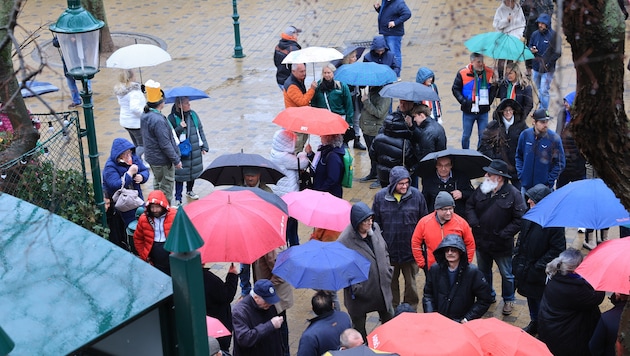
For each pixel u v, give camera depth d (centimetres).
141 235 1483
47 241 626
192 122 2084
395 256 1553
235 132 2598
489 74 2209
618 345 899
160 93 1973
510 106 1889
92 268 591
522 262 1492
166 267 1473
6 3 1075
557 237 1452
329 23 3641
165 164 2011
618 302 1261
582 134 794
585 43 731
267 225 1361
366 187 2234
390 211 1544
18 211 681
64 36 1483
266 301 1248
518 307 1664
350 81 2172
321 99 2322
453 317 1375
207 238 1332
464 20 3041
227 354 1241
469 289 1365
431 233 1474
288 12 3819
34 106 2753
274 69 3158
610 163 795
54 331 528
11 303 554
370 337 1088
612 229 1944
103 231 1661
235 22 3244
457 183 1678
